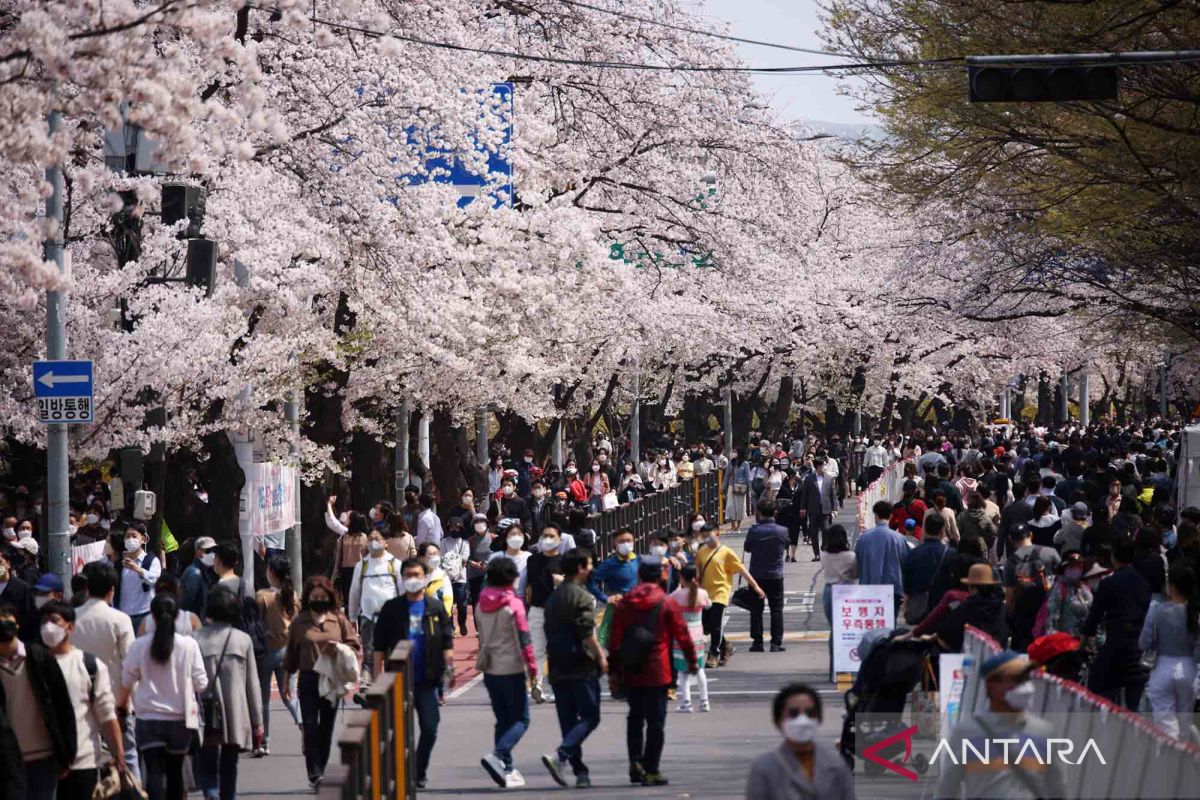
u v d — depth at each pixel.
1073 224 45.59
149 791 21.47
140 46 23.52
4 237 29.91
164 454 39.22
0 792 17.81
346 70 43.97
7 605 19.64
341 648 25.16
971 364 143.50
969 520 40.81
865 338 115.06
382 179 44.84
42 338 40.53
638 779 24.97
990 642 18.27
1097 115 39.84
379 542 33.06
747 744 28.78
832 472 101.81
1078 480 49.03
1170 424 141.88
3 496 47.59
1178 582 24.27
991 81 28.31
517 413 75.50
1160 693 24.31
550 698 36.59
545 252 62.53
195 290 33.50
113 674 23.56
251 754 29.23
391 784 19.28
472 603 47.44
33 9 22.70
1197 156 39.88
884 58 42.91
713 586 39.34
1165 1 35.47
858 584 32.19
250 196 41.81
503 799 24.03
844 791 13.76
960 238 58.25
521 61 60.50
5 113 23.02
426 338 54.62
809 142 69.25
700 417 129.38
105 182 33.31
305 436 53.78
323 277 45.06
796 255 69.94
